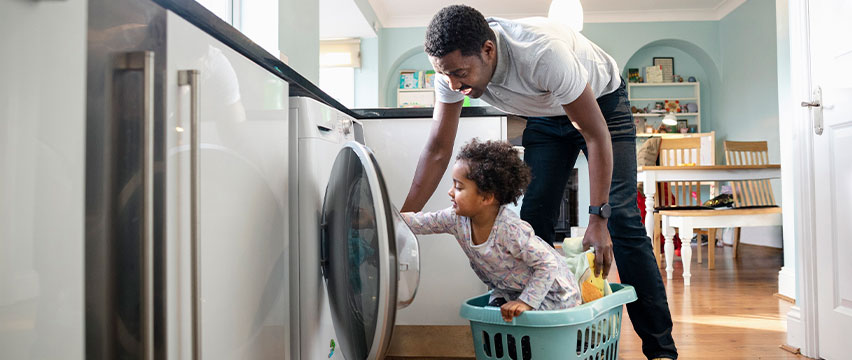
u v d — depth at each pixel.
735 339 2.16
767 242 5.77
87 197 0.71
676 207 3.87
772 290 3.23
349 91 6.43
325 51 6.36
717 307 2.77
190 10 0.84
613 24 6.70
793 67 2.02
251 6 2.92
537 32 1.29
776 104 5.65
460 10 1.18
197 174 0.80
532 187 1.85
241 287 0.98
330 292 1.25
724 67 6.66
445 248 1.93
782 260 4.58
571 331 1.24
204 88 0.87
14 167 0.59
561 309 1.33
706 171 3.79
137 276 0.76
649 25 6.70
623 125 1.64
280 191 1.16
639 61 7.21
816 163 1.89
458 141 1.98
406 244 1.15
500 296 1.47
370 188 1.04
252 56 1.06
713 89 7.01
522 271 1.39
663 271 4.04
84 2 0.66
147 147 0.73
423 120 2.02
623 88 1.68
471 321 1.38
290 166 1.25
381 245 1.01
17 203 0.59
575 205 6.68
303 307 1.22
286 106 1.20
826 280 1.85
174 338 0.79
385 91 6.86
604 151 1.36
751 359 1.90
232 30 0.96
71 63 0.65
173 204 0.79
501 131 1.98
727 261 4.60
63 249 0.64
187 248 0.80
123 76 0.75
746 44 6.14
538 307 1.33
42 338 0.62
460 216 1.39
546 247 1.39
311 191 1.24
